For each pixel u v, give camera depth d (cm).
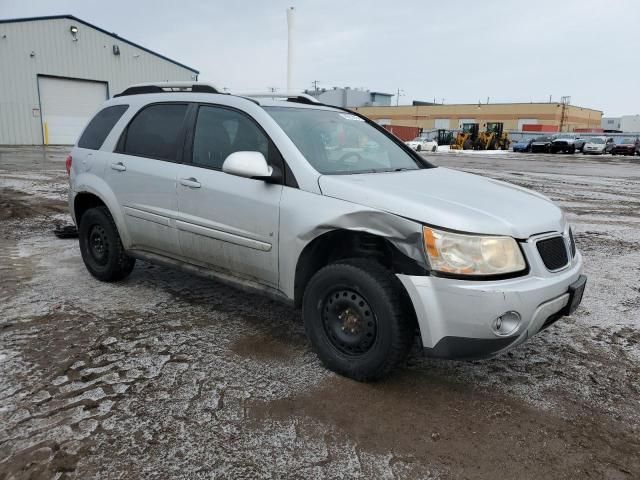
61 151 2466
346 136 405
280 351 362
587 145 4156
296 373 331
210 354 354
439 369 346
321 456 252
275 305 451
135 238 454
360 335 314
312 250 332
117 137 470
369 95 9731
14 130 2950
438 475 241
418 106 8506
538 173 1955
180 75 3722
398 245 293
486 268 279
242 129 381
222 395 302
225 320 415
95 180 475
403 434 272
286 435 267
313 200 327
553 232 313
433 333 287
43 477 231
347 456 253
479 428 279
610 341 397
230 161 338
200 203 388
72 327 392
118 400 293
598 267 610
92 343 365
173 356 349
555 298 298
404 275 292
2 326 391
